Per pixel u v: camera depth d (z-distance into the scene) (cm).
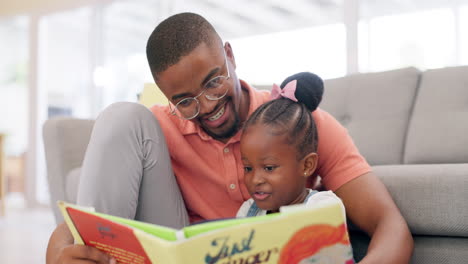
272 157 98
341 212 63
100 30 439
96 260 71
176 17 95
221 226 59
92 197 88
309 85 107
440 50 345
